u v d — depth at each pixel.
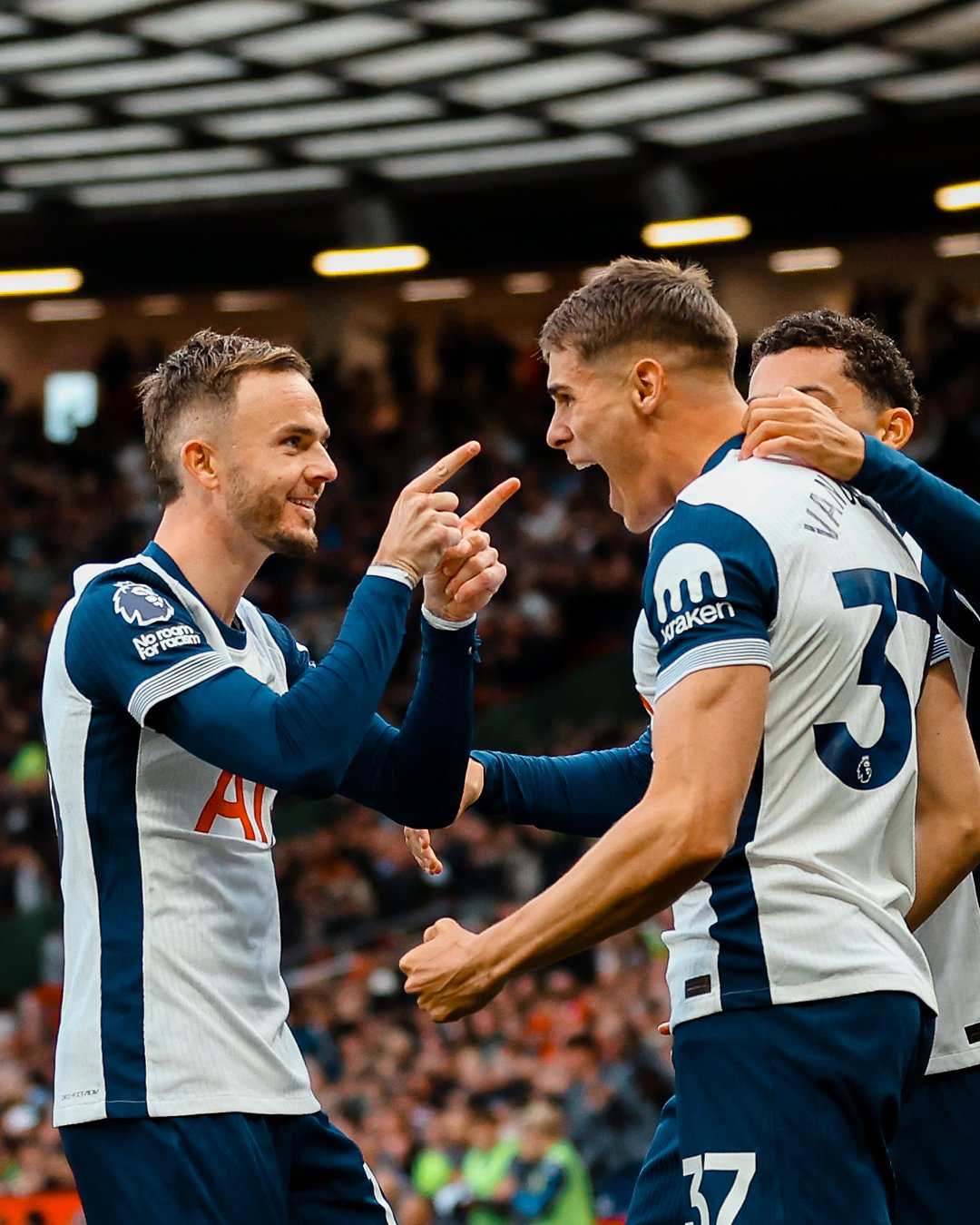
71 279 38.22
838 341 6.16
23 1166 20.06
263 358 5.66
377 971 23.17
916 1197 6.09
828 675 4.83
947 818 5.48
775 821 4.78
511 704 28.66
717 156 30.55
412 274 37.22
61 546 39.69
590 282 5.52
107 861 5.44
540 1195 16.09
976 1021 6.10
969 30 25.44
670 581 4.83
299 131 30.84
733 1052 4.75
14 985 26.30
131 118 29.95
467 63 27.41
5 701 35.16
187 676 5.27
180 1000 5.36
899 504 5.22
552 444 5.61
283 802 26.83
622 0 24.72
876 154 29.75
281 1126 5.56
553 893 4.63
